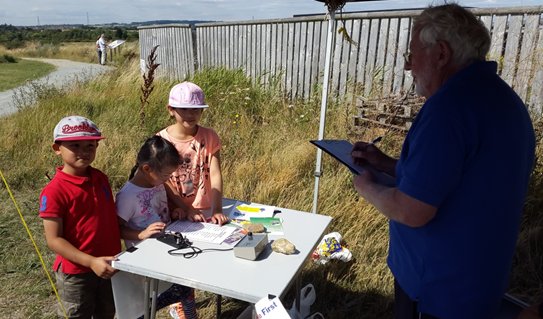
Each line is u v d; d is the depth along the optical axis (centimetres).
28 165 553
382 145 463
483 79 152
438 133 146
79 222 209
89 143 209
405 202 152
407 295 175
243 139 551
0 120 747
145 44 1394
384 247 347
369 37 606
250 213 250
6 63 2388
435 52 156
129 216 229
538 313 162
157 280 200
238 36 865
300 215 247
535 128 402
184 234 219
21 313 301
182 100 252
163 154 221
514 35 464
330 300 309
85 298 219
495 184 149
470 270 157
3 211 451
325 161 462
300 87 728
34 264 357
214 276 178
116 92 809
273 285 172
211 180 265
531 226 347
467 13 155
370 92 577
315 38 686
